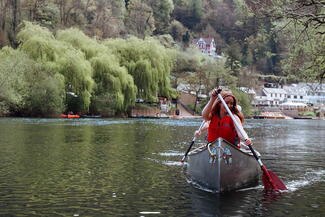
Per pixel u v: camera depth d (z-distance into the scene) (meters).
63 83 40.72
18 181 7.95
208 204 6.27
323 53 14.90
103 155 11.96
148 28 109.06
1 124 28.14
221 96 7.46
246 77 92.19
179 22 130.88
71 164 10.14
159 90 50.47
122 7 104.19
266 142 18.42
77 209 5.93
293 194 7.04
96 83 44.25
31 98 39.97
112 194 6.89
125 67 47.81
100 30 83.38
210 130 7.62
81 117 45.16
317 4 11.76
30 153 12.23
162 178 8.36
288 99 123.25
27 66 39.34
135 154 12.30
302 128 34.41
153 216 5.61
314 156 12.80
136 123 34.94
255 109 89.81
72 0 79.62
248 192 7.17
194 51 105.25
